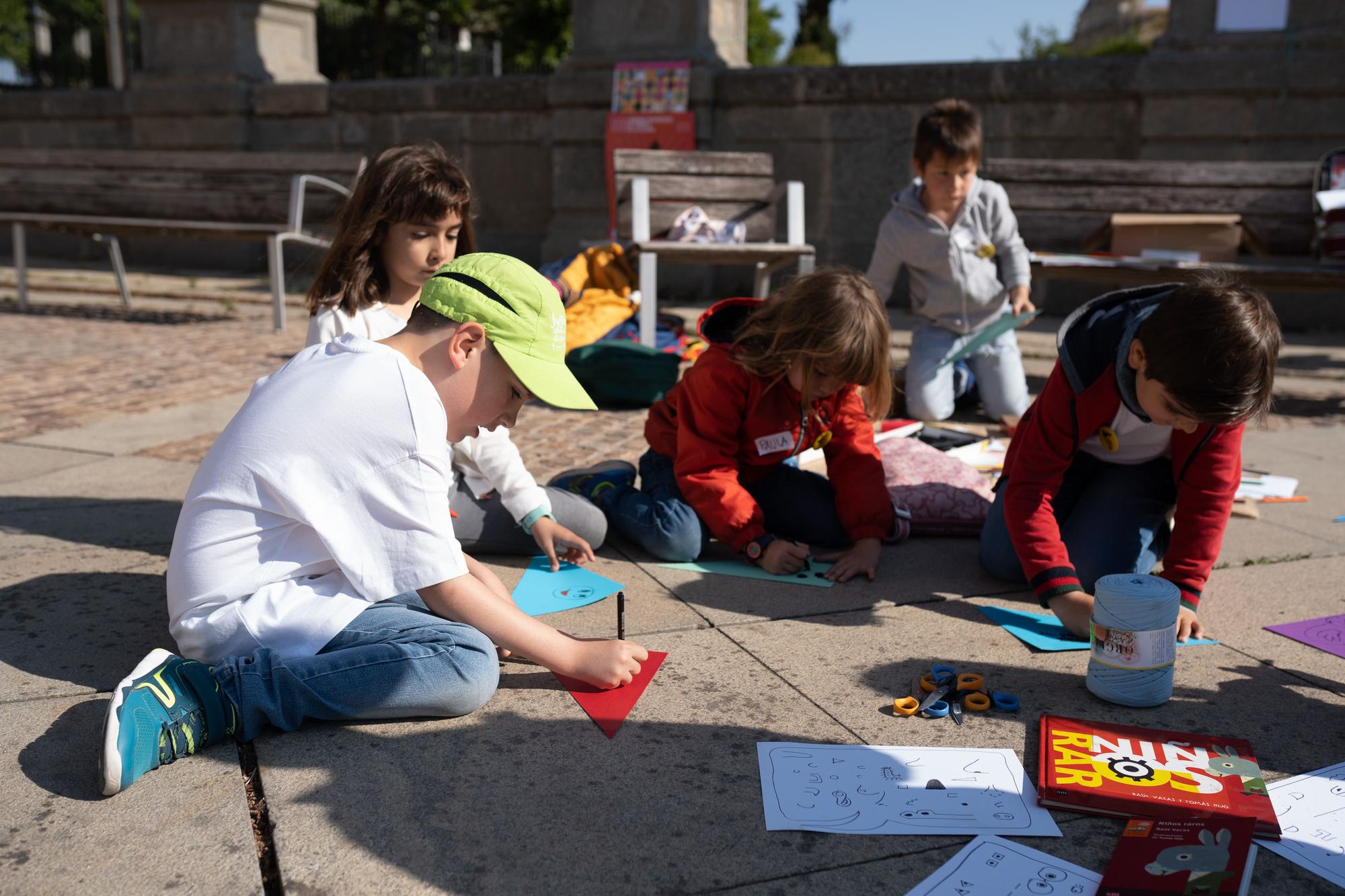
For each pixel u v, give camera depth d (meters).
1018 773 1.84
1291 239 5.57
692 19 8.44
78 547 2.91
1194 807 1.71
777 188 5.80
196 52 10.44
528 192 9.44
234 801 1.72
